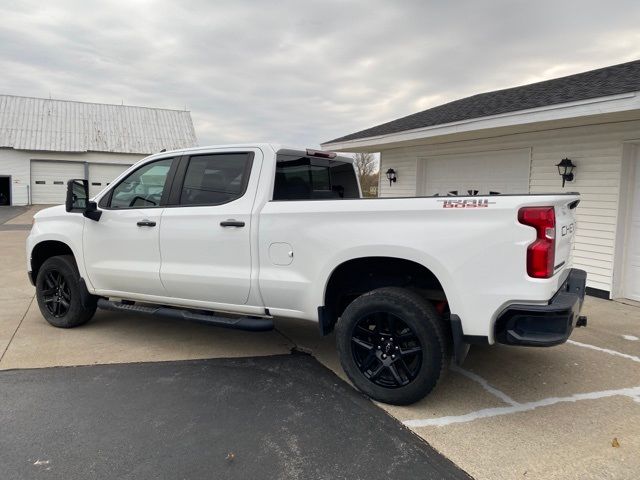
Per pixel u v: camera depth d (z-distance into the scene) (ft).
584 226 24.12
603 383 12.50
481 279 9.78
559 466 8.73
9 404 10.89
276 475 8.37
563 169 24.81
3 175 87.86
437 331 10.36
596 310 20.65
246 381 12.41
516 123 23.26
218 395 11.54
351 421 10.33
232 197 12.96
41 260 17.38
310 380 12.53
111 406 10.87
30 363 13.47
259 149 13.00
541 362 13.97
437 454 9.10
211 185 13.43
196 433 9.73
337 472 8.48
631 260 22.86
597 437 9.76
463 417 10.58
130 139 98.27
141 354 14.37
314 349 14.99
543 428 10.11
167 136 102.22
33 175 90.17
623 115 20.44
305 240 11.65
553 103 21.65
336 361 13.96
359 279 12.32
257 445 9.32
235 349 14.93
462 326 10.03
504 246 9.56
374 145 34.55
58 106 99.96
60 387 11.86
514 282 9.52
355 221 11.05
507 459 8.95
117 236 14.69
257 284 12.31
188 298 13.71
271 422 10.23
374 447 9.30
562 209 10.91
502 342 9.91
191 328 17.12
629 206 22.74
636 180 22.44
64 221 16.11
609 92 19.66
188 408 10.83
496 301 9.67
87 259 15.49
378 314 11.02
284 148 13.29
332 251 11.27
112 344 15.24
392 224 10.63
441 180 33.73
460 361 10.31
